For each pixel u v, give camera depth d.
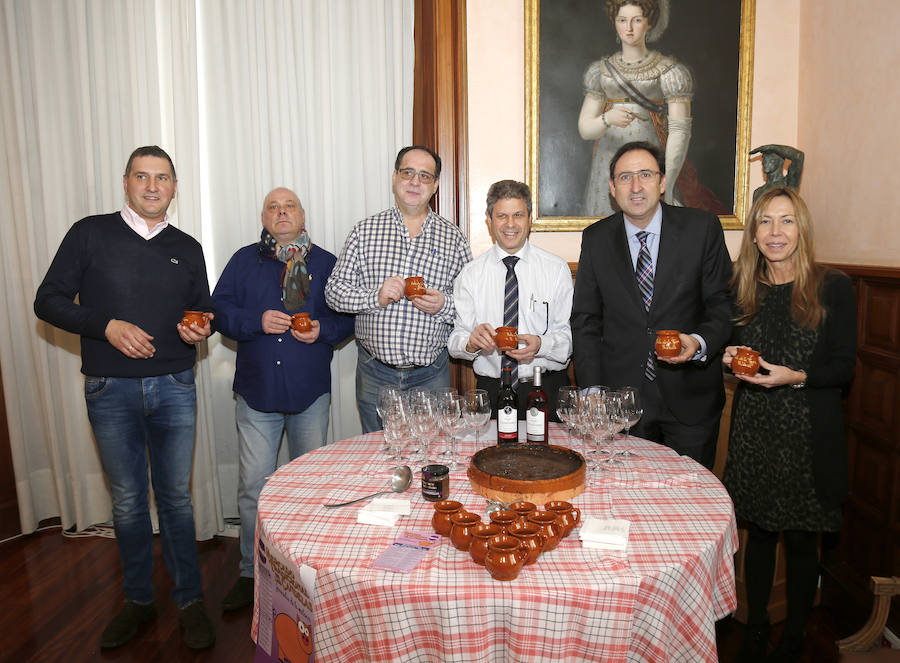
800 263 2.04
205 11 3.05
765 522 2.08
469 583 1.17
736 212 3.08
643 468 1.74
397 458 1.83
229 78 3.10
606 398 1.68
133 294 2.29
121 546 2.38
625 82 2.99
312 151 3.16
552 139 3.01
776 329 2.09
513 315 2.50
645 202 2.23
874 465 2.46
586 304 2.43
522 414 2.38
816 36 2.88
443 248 2.69
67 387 3.20
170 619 2.50
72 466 3.23
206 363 3.20
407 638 1.18
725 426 2.52
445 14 2.96
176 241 2.42
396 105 3.12
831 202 2.78
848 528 2.65
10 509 3.24
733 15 2.98
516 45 3.01
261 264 2.69
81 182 3.12
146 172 2.27
